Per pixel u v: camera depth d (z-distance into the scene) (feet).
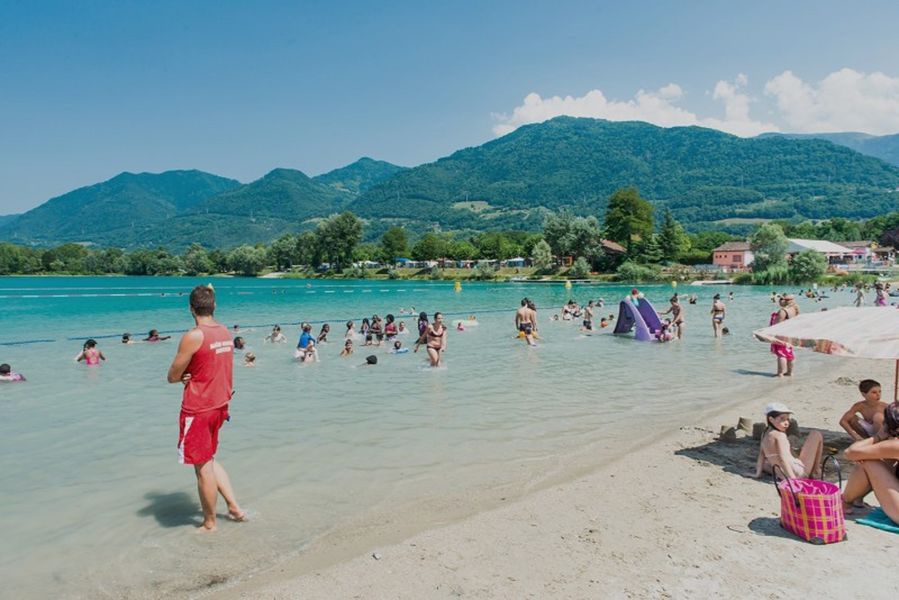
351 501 24.16
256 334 94.48
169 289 290.76
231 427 35.53
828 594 16.44
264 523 21.99
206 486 21.03
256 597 16.92
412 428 35.27
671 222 386.93
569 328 96.99
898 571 17.67
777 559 18.63
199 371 20.47
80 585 17.70
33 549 19.98
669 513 22.62
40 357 69.67
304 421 36.99
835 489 20.24
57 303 185.98
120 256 593.01
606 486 25.67
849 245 443.73
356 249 567.18
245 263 548.72
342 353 68.44
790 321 28.68
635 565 18.42
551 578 17.67
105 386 50.44
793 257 298.15
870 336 24.26
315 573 18.26
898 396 28.78
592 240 379.14
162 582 17.85
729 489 25.23
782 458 25.25
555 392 45.88
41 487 25.75
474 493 25.07
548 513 22.76
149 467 28.50
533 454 30.40
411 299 200.54
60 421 37.78
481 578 17.78
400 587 17.30
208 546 20.18
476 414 38.78
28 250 589.32
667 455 30.09
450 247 527.81
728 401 42.70
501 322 111.75
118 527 21.67
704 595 16.51
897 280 262.06
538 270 395.55
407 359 64.13
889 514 20.77
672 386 48.26
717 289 252.21
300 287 314.55
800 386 48.08
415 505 23.75
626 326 86.33
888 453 20.84
